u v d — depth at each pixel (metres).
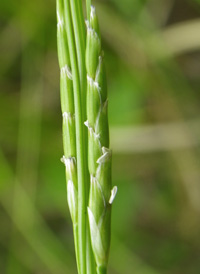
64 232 0.18
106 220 0.08
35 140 0.17
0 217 0.17
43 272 0.17
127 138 0.17
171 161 0.18
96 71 0.08
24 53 0.17
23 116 0.17
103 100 0.08
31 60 0.17
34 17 0.17
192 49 0.16
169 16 0.18
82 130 0.08
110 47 0.17
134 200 0.17
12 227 0.17
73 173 0.08
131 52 0.17
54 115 0.17
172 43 0.16
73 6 0.08
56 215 0.18
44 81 0.17
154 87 0.17
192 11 0.18
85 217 0.08
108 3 0.16
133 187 0.17
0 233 0.17
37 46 0.17
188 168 0.18
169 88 0.17
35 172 0.16
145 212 0.19
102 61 0.08
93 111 0.08
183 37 0.16
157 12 0.17
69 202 0.08
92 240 0.08
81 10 0.08
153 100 0.17
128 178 0.17
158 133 0.17
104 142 0.08
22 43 0.17
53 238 0.16
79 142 0.08
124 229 0.17
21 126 0.17
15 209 0.16
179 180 0.18
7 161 0.17
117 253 0.17
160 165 0.18
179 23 0.17
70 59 0.08
